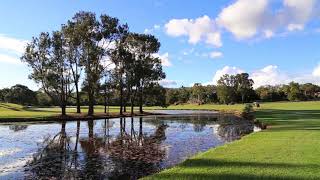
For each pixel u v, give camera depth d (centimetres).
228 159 2050
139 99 10825
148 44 9619
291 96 19100
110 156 2680
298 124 4744
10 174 2078
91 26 7856
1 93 18062
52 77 7381
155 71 9838
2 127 5244
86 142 3606
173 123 6312
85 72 8019
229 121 6744
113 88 9350
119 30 8481
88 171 2142
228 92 18800
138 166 2280
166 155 2703
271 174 1638
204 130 4831
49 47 7444
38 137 3994
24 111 9500
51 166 2302
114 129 5128
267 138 3114
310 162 1912
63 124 5975
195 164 1931
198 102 19962
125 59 8950
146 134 4381
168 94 19725
